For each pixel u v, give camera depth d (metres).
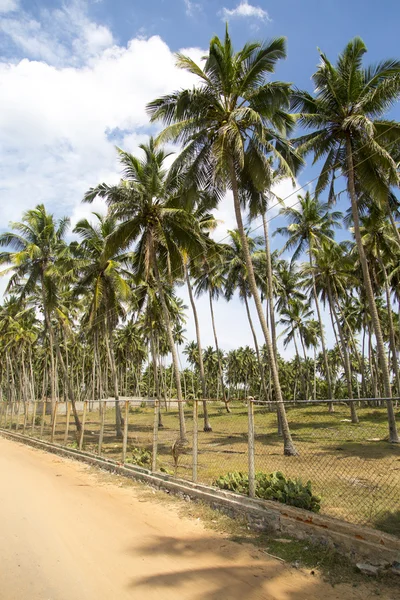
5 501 8.27
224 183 14.39
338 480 9.71
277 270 39.78
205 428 24.66
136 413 41.75
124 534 6.25
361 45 15.62
